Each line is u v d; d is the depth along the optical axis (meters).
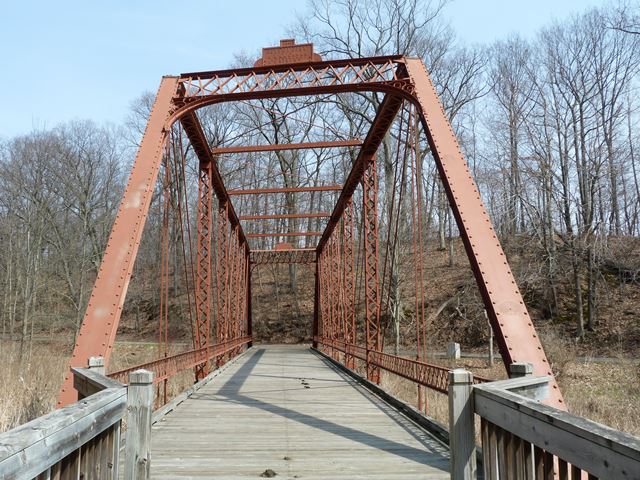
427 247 36.53
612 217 27.41
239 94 9.17
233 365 17.50
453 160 7.02
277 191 18.39
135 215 7.20
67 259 29.55
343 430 6.59
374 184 13.32
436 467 4.87
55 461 1.92
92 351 5.96
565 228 26.00
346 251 18.64
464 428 2.93
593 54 26.45
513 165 25.16
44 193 29.39
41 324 27.77
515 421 2.33
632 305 23.58
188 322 34.66
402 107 10.80
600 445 1.62
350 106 28.48
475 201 6.47
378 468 4.83
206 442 5.89
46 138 30.97
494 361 20.48
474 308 24.62
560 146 25.22
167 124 8.61
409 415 7.54
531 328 5.25
